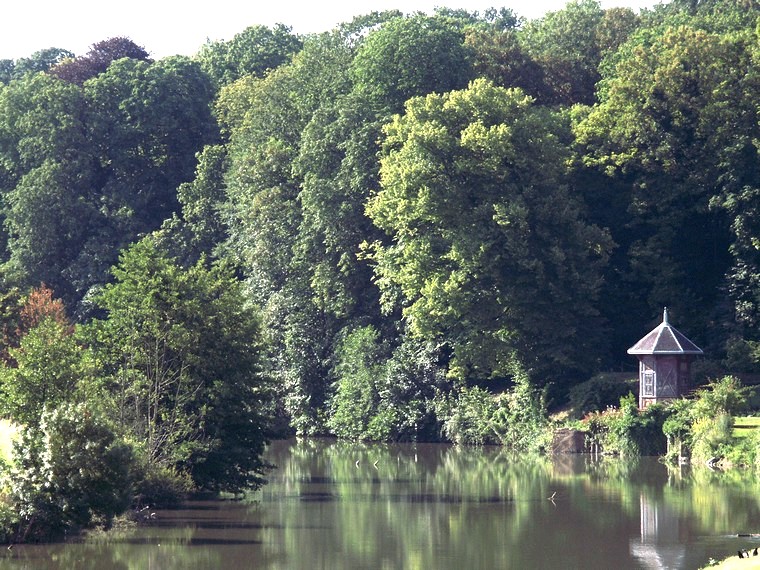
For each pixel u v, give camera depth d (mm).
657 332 82250
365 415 99312
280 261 108125
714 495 59688
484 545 47469
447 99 92438
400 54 103500
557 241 86312
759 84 90438
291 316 106062
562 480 67500
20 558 44344
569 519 53438
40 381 53094
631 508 56188
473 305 86750
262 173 110750
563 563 43969
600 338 89938
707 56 91812
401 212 88625
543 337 88125
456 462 79438
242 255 112688
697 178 90000
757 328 87188
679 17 117312
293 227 107438
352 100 103938
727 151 87188
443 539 48781
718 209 88250
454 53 104812
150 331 57844
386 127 93062
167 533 49625
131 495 51219
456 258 85188
